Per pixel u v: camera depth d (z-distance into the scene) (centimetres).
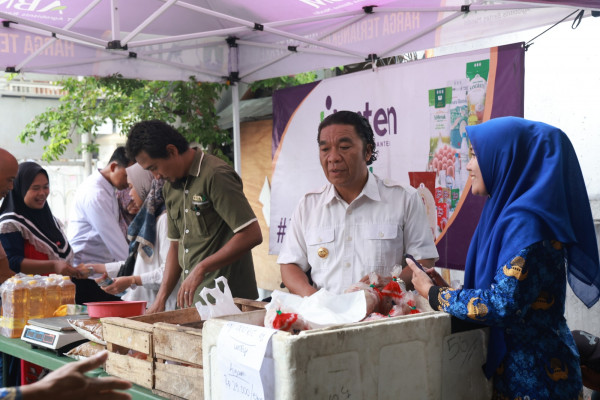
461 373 173
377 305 191
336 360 148
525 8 330
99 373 214
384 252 235
